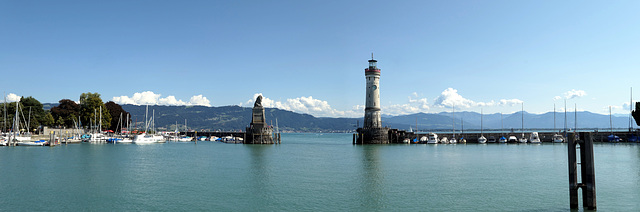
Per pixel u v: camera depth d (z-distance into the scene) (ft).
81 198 158.51
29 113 472.44
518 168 243.19
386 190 173.47
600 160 283.38
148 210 141.08
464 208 142.41
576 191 118.73
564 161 284.20
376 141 507.30
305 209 142.82
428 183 190.29
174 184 188.75
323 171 232.53
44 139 447.42
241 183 191.52
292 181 196.75
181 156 333.42
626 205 144.46
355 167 251.60
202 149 427.33
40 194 165.07
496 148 426.92
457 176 211.00
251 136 536.42
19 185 182.91
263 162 284.61
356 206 146.51
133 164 266.36
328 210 141.49
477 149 411.95
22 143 402.72
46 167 242.17
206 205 148.36
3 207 144.05
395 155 340.59
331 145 538.06
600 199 153.99
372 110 517.14
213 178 206.39
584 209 118.83
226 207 145.59
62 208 143.43
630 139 508.53
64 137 493.36
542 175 213.66
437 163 272.92
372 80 516.73
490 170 234.38
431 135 515.50
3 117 472.44
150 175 216.13
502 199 155.02
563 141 517.14
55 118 554.87
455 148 428.97
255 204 149.89
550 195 161.38
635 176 206.80
